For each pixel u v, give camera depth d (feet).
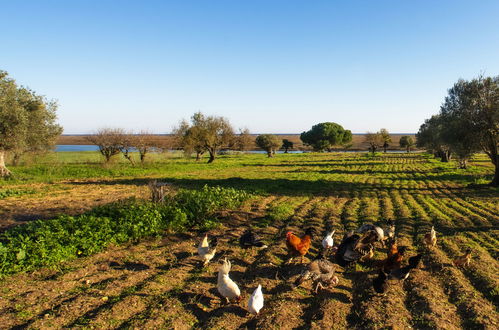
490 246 35.86
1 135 79.25
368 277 27.91
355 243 29.07
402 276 26.11
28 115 88.22
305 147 406.62
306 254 33.76
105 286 25.05
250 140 185.26
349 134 325.83
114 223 36.45
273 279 27.61
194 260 31.30
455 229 43.06
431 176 106.63
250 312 21.30
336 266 31.07
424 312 22.08
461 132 77.66
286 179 98.02
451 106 80.12
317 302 23.93
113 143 127.85
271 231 41.70
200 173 114.73
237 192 61.52
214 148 167.32
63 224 35.09
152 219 38.11
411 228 44.09
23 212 50.29
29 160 113.60
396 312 22.20
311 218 48.67
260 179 96.17
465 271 29.17
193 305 22.79
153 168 124.57
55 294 23.67
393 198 67.46
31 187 76.13
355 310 22.86
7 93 83.61
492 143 77.46
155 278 26.66
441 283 27.12
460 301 23.62
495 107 71.20
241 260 31.71
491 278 26.84
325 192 74.79
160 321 20.38
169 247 34.42
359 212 54.03
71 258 30.50
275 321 20.81
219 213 48.88
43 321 19.90
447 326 20.20
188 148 162.71
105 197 64.23
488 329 19.62
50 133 107.65
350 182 92.99
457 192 74.43
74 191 71.51
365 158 204.23
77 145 453.58
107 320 20.34
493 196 67.51
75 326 19.58
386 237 37.22
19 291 24.12
